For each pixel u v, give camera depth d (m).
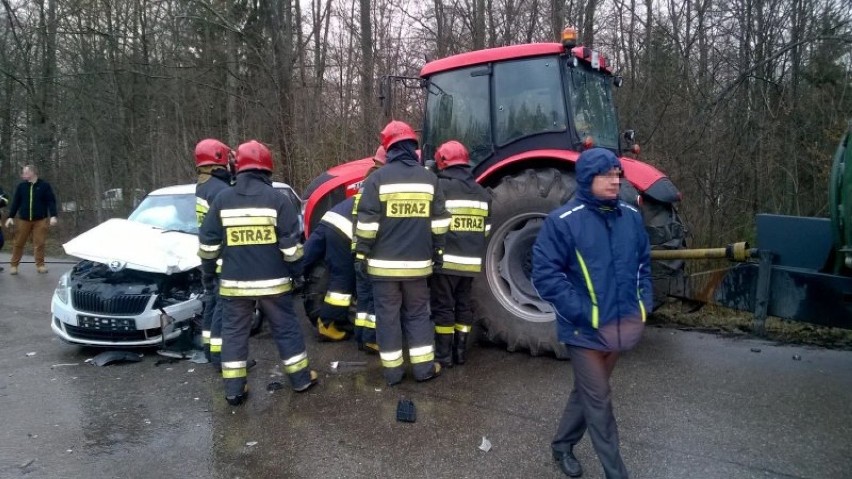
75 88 16.28
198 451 3.57
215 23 12.79
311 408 4.14
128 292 5.20
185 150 14.64
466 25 12.55
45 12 17.31
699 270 7.31
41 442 3.74
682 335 5.59
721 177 8.45
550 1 11.59
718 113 8.80
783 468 3.15
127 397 4.45
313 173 11.85
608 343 2.77
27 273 10.49
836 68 9.00
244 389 4.30
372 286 4.73
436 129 5.62
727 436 3.52
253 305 4.33
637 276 2.85
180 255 5.49
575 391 3.09
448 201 4.57
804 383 4.29
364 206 4.24
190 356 5.28
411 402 3.97
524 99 5.21
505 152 5.28
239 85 13.66
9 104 18.28
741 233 8.17
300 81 13.09
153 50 15.71
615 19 11.33
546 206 4.79
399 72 12.74
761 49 9.07
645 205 4.99
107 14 15.96
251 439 3.71
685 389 4.22
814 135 8.67
